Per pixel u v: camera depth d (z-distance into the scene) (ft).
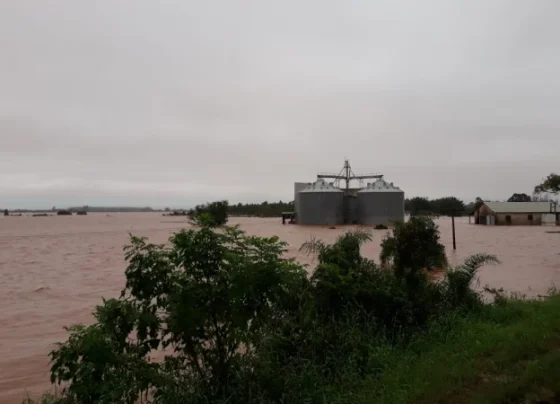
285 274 19.79
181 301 18.02
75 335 16.62
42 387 28.27
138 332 18.37
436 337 25.67
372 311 26.32
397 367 21.52
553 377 17.17
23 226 347.36
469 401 16.71
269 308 20.34
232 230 20.02
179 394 18.17
